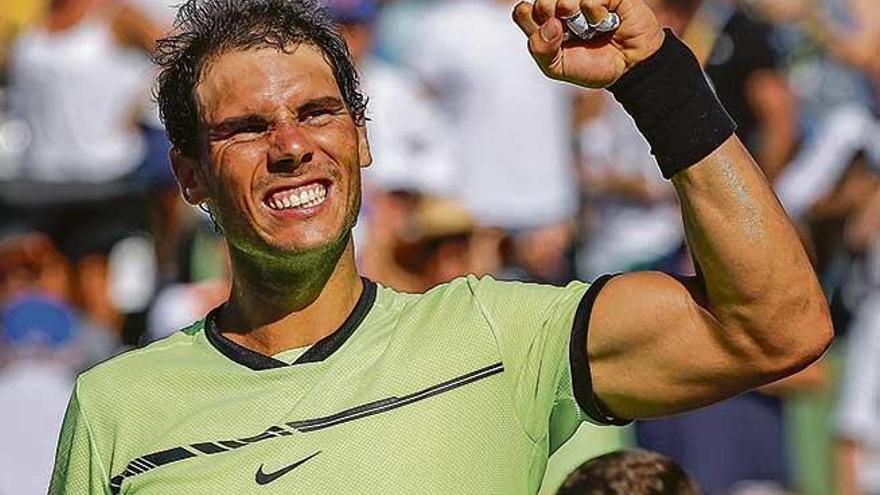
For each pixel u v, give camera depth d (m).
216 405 11.44
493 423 11.22
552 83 28.03
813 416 23.72
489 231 27.30
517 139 27.58
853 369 24.78
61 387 22.12
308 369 11.45
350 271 11.81
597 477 12.72
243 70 11.57
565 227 27.75
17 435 21.83
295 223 11.44
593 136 28.56
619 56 11.12
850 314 25.22
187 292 24.77
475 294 11.62
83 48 28.69
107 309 25.41
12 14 30.05
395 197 26.05
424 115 27.11
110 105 28.44
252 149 11.51
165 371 11.74
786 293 10.87
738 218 10.88
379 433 11.12
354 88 12.09
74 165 28.34
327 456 11.09
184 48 11.84
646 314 11.15
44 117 28.70
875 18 30.95
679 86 11.05
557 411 11.42
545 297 11.54
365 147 12.27
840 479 24.36
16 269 23.62
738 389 11.27
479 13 28.03
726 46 27.38
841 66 30.31
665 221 27.89
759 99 27.22
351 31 27.12
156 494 11.27
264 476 11.11
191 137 11.93
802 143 27.47
